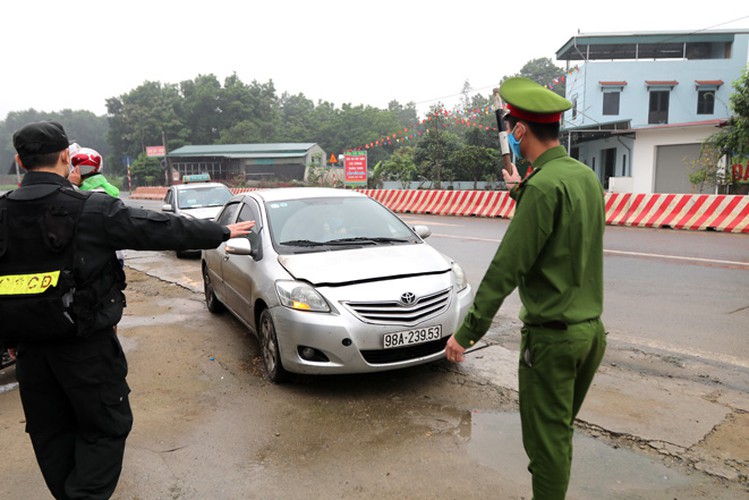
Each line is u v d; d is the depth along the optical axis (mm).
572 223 2004
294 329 3889
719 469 2912
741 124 17875
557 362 2062
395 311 3861
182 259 10977
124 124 78250
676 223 12281
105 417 2268
